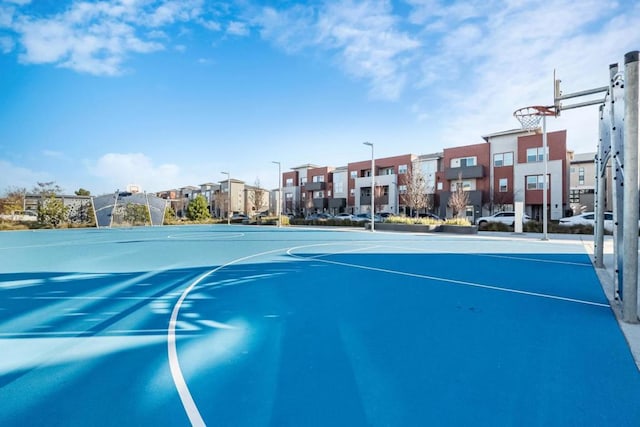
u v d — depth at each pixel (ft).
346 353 12.80
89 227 116.67
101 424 8.86
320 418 8.98
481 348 13.08
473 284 24.40
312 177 191.31
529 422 8.70
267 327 15.76
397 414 9.09
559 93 43.52
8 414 9.30
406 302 19.74
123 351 13.28
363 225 112.88
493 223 84.69
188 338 14.53
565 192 102.63
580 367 11.50
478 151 120.47
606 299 20.11
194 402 9.79
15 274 29.32
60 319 17.13
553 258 37.50
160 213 136.77
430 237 68.59
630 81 16.52
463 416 8.96
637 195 16.01
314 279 26.55
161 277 27.76
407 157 144.77
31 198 117.60
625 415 8.92
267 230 100.68
